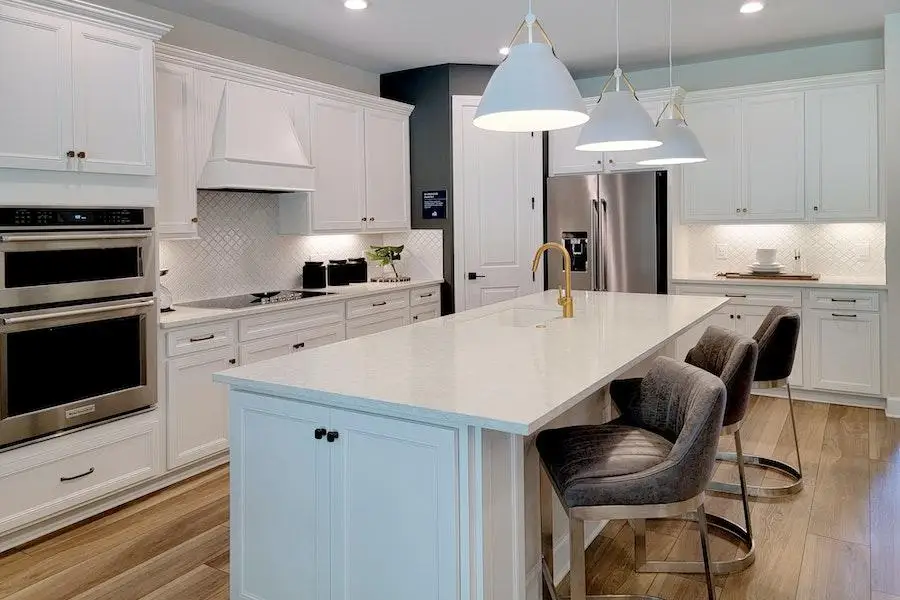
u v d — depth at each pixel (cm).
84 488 313
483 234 563
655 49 520
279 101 444
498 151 562
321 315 451
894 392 461
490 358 238
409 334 293
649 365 351
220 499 340
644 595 240
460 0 402
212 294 446
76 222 306
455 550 179
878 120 480
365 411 193
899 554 271
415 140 568
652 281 537
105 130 316
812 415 470
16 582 260
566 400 181
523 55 227
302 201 475
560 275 570
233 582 226
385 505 191
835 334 490
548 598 242
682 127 347
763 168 522
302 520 208
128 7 391
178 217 383
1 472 281
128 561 276
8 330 279
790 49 528
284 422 209
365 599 197
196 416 368
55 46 295
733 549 279
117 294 324
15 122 281
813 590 246
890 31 443
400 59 532
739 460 279
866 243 521
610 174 546
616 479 187
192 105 389
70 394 306
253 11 416
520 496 199
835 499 326
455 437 176
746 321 520
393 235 586
